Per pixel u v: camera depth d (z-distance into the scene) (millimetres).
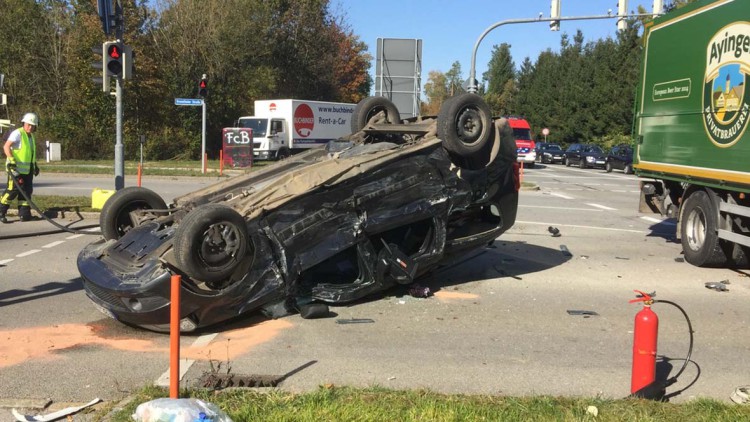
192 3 39531
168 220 6625
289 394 4375
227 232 5727
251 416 3881
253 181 7469
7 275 8305
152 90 37156
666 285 8398
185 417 3525
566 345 5840
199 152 39906
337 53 53531
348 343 5781
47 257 9484
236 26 40906
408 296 7473
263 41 45156
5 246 10352
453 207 7348
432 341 5891
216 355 5418
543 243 11516
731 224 9062
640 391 4371
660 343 5984
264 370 5062
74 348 5578
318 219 6371
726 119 8805
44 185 20922
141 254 6027
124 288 5598
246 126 33188
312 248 6371
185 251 5504
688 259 9914
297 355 5445
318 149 8281
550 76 67938
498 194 7895
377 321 6488
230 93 41281
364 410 3982
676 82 10312
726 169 8773
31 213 13312
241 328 6188
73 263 9070
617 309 7137
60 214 13273
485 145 7543
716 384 4938
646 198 11586
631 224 14430
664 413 4047
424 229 7414
